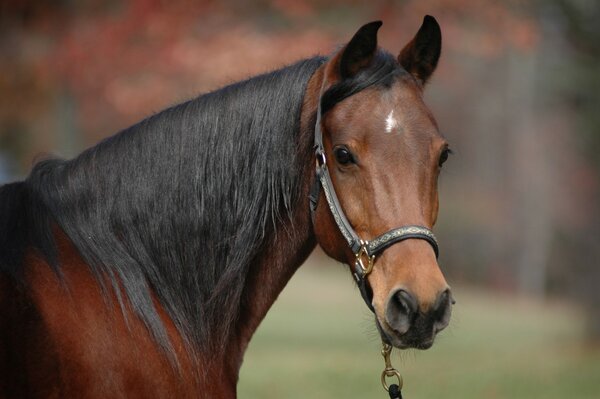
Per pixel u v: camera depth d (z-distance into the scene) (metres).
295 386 14.18
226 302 4.89
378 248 4.55
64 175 4.75
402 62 5.05
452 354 19.80
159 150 4.84
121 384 4.40
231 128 4.88
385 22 18.58
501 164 50.06
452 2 18.16
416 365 17.31
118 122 25.14
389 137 4.62
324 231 4.87
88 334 4.38
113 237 4.68
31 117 26.00
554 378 15.73
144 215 4.77
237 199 4.86
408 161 4.60
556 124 45.28
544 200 47.59
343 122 4.68
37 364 4.18
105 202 4.74
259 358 17.83
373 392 13.87
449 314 4.43
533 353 20.23
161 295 4.75
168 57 18.30
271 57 17.69
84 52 19.02
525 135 48.78
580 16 21.16
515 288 47.75
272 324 25.39
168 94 18.67
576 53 23.50
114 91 18.84
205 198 4.83
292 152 4.89
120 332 4.49
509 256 48.06
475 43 19.16
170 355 4.60
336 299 33.66
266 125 4.88
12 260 4.33
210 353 4.86
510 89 49.12
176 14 18.44
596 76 22.78
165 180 4.81
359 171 4.62
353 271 4.75
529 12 19.92
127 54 18.92
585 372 16.50
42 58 20.62
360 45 4.73
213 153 4.86
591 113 23.81
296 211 5.00
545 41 24.91
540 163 47.81
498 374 16.09
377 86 4.74
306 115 4.92
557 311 34.97
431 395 13.83
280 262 5.07
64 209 4.65
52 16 20.70
